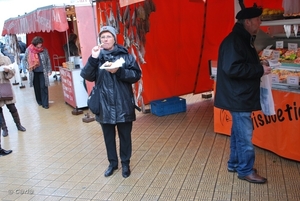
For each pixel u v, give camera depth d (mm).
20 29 7488
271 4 5004
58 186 3094
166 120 5039
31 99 7934
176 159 3479
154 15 5375
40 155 4000
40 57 6516
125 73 2762
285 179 2826
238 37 2502
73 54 7547
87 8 5199
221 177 2963
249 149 2719
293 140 3078
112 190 2910
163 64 5750
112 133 3100
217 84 2748
